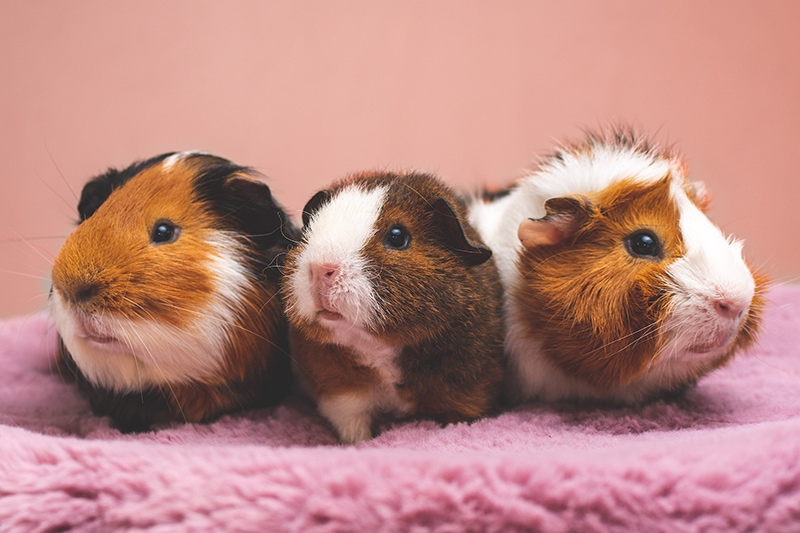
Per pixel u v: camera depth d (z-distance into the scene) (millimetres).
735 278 359
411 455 306
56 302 375
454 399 378
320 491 290
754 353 470
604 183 388
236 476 297
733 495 290
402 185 367
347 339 353
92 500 303
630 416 383
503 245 405
